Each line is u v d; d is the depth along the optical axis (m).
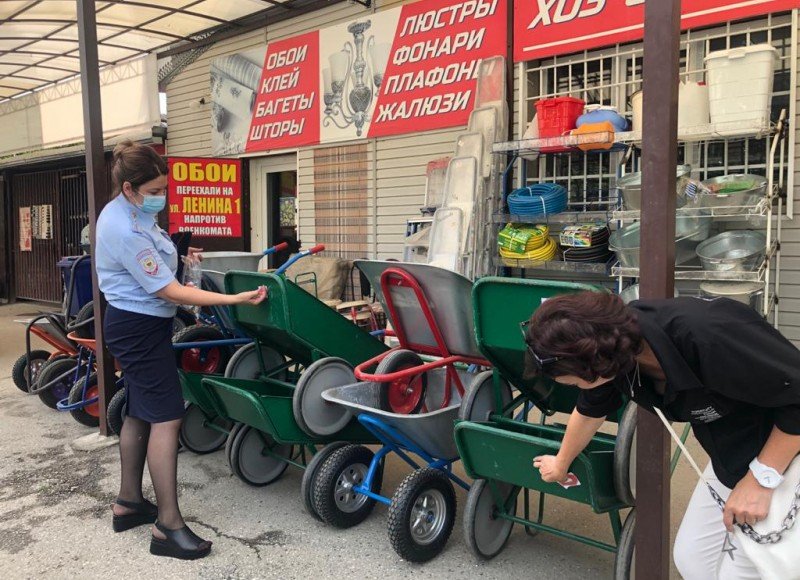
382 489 3.76
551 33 5.50
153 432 3.09
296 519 3.45
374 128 6.88
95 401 4.92
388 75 6.69
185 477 4.00
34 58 8.76
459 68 6.16
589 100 5.54
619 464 2.39
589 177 5.46
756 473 1.69
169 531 3.08
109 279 3.06
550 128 5.00
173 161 7.93
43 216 12.05
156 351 3.08
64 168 11.50
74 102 10.14
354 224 7.25
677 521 3.24
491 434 2.55
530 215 5.17
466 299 3.06
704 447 1.86
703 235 4.44
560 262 5.03
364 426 3.26
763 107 4.16
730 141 4.81
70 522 3.45
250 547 3.16
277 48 7.69
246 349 4.02
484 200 5.45
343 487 3.31
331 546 3.15
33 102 10.92
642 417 2.27
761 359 1.54
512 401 3.17
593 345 1.50
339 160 7.32
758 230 4.65
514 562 2.98
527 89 5.75
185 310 4.65
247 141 8.19
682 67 5.03
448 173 5.50
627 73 5.36
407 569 2.93
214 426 4.14
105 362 4.61
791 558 1.69
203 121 8.71
